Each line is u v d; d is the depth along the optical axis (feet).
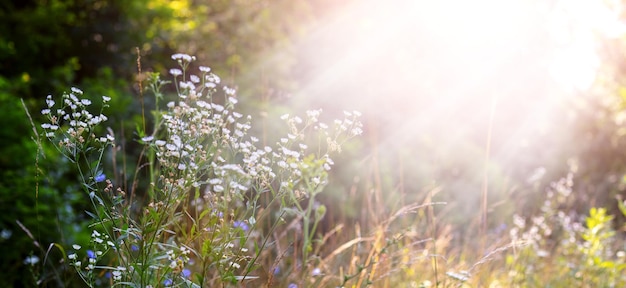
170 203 6.04
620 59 33.60
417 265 10.69
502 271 11.95
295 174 6.27
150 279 6.60
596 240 12.40
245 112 16.65
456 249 12.72
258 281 9.39
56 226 12.89
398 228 11.96
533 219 14.56
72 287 10.67
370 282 7.51
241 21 28.14
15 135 15.35
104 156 15.26
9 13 27.61
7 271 12.56
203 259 5.92
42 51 27.37
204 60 26.12
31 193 13.08
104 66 25.73
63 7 27.43
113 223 5.98
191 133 6.19
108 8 27.91
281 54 25.35
